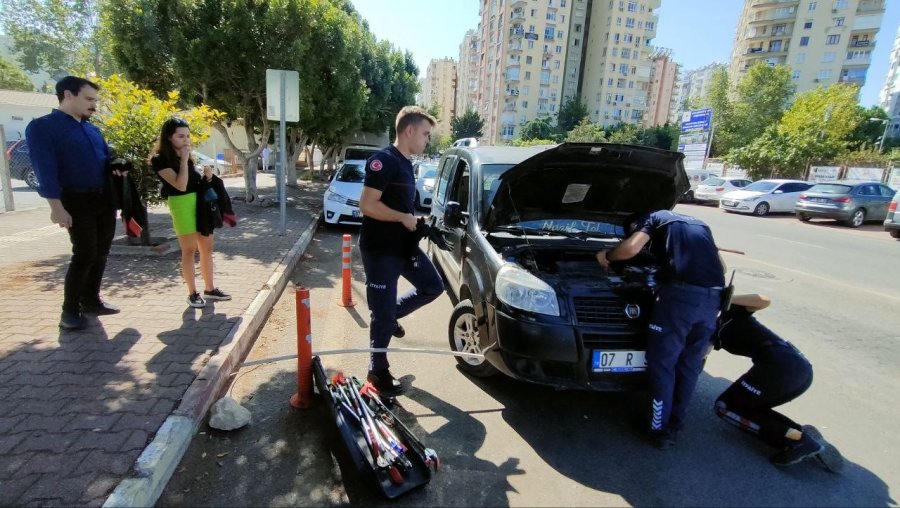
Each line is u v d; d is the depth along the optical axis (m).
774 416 2.94
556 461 2.76
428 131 3.21
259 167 31.19
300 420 2.99
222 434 2.79
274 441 2.76
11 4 30.19
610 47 79.25
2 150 8.98
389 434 2.55
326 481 2.46
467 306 3.72
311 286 5.96
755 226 14.52
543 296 2.96
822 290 6.87
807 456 2.73
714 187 22.08
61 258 5.73
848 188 15.19
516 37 78.88
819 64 70.12
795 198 18.53
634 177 3.81
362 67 19.97
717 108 55.28
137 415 2.65
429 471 2.46
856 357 4.49
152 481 2.21
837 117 31.44
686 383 2.98
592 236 4.17
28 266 5.34
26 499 2.01
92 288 3.96
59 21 30.69
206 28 9.61
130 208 3.97
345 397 2.81
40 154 3.27
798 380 2.83
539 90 82.31
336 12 12.66
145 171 5.89
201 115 6.60
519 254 3.65
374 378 3.35
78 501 2.02
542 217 4.18
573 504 2.41
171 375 3.10
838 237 12.63
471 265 3.69
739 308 3.12
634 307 3.02
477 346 3.64
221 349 3.52
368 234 3.20
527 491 2.49
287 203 12.99
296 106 7.79
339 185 10.18
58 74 32.50
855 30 67.62
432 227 3.29
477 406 3.31
